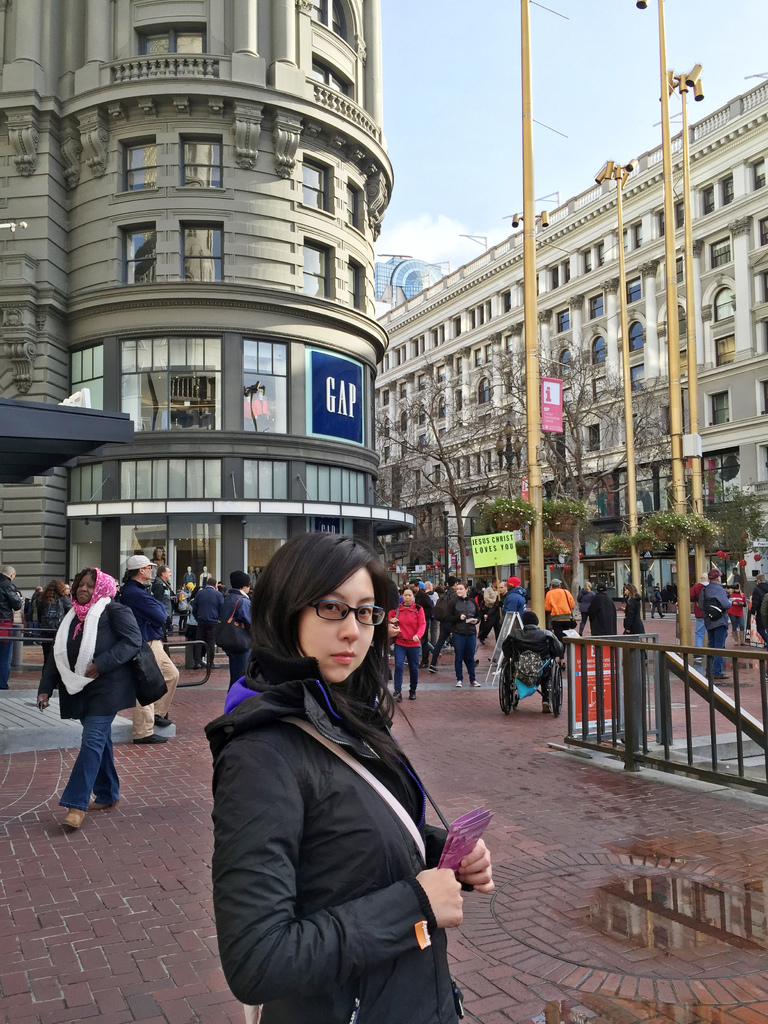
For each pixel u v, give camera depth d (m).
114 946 3.85
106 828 5.73
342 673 1.61
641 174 48.78
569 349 52.22
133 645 5.76
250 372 25.88
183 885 4.63
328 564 1.58
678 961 3.59
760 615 16.16
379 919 1.34
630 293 50.28
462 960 3.66
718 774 6.52
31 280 25.00
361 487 29.11
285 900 1.33
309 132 26.73
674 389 18.42
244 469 25.64
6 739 8.25
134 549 25.31
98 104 25.02
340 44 28.28
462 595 14.33
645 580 44.53
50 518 25.27
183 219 25.22
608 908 4.20
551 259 56.53
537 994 3.34
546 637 10.75
